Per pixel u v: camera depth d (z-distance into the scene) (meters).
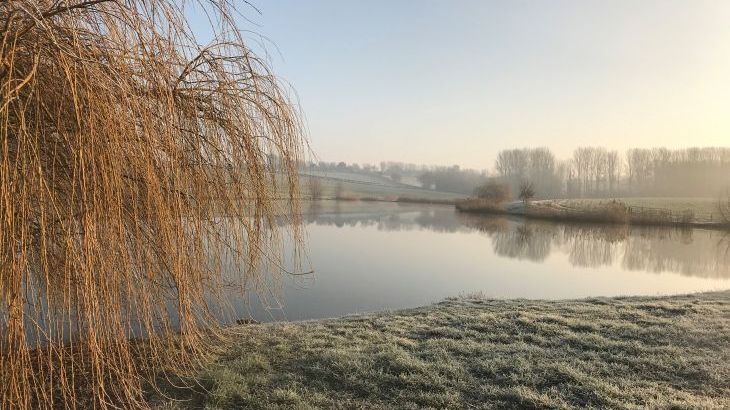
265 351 4.93
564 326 6.14
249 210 3.53
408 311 7.40
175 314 3.51
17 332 2.15
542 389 4.15
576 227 33.62
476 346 5.21
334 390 4.09
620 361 4.84
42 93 2.25
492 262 17.78
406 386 4.17
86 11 2.53
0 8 2.13
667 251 22.19
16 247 2.11
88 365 3.31
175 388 3.94
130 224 2.81
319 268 14.79
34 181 2.20
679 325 6.19
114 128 2.33
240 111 3.31
